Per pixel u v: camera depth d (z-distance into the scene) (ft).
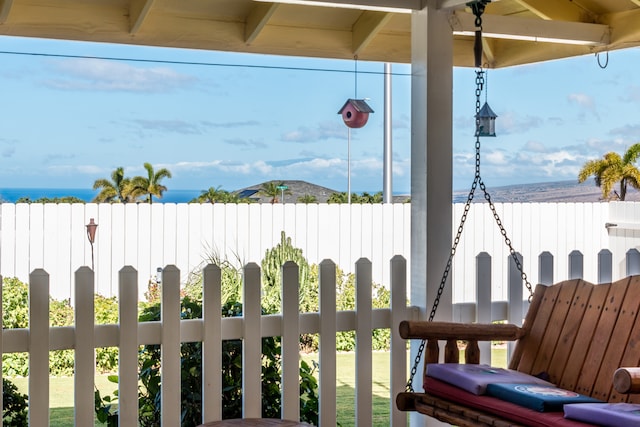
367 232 44.42
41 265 41.37
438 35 17.06
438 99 17.04
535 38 19.22
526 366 15.79
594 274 45.32
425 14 16.99
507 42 23.90
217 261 25.63
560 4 20.38
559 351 15.23
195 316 16.51
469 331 15.43
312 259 43.78
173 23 20.22
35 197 183.83
